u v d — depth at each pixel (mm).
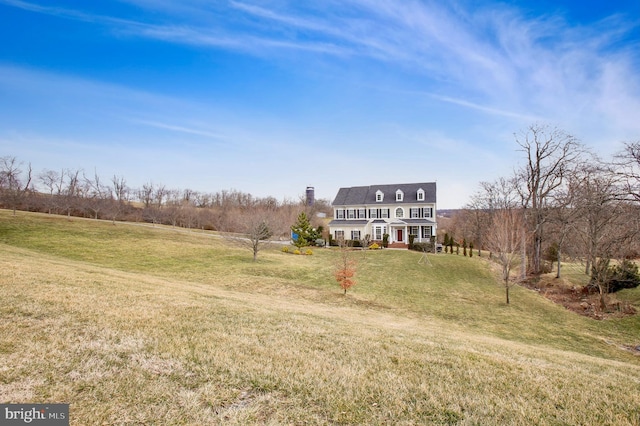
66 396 3953
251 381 4637
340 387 4637
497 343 9523
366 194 49750
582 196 21281
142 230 40312
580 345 12539
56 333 5785
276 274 23359
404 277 24484
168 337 6059
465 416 4066
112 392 4109
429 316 15391
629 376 6551
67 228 33625
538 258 27891
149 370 4742
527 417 4133
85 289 9234
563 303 19594
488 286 23219
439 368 5609
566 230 23969
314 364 5371
